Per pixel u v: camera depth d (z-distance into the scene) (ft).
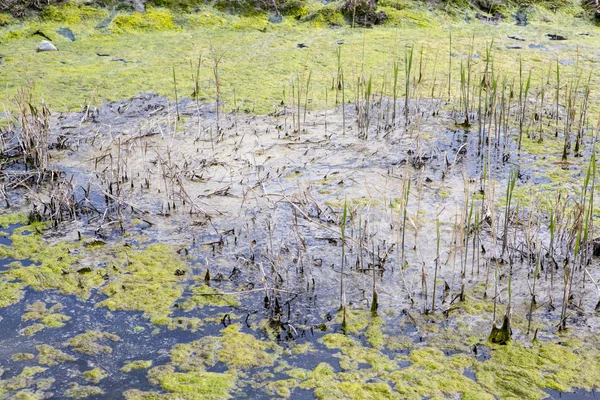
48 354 11.23
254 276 13.41
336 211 15.83
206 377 10.68
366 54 26.76
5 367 10.89
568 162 18.34
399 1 31.40
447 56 26.68
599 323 11.80
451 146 19.48
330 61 26.20
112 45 27.68
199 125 19.86
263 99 22.84
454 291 12.82
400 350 11.28
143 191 16.96
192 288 13.10
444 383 10.46
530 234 14.20
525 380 10.48
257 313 12.34
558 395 10.18
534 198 16.28
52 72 24.73
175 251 14.33
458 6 31.63
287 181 17.47
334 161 18.66
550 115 21.62
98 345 11.48
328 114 21.95
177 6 30.30
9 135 20.01
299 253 13.50
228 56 26.66
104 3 29.89
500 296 12.64
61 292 12.98
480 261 13.74
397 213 15.70
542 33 29.84
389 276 13.34
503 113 19.95
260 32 29.40
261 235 14.89
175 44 27.86
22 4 29.09
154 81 24.13
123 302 12.67
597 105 22.18
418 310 12.30
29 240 14.76
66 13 29.09
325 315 12.23
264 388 10.43
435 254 14.06
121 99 22.65
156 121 20.99
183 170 17.70
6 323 12.04
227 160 18.63
